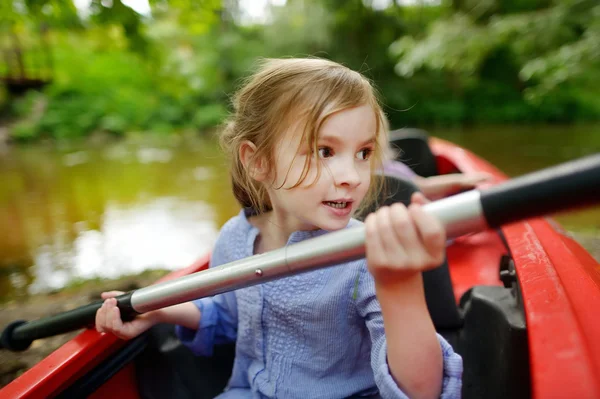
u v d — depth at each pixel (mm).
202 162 7109
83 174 6336
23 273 2965
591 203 413
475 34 5754
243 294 943
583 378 572
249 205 999
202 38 12555
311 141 751
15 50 9906
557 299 771
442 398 655
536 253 1000
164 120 11664
